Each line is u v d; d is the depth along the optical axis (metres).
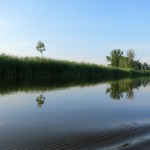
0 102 10.02
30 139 5.32
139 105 9.57
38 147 4.86
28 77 29.06
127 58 89.44
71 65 39.03
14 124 6.57
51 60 35.03
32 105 9.40
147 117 7.42
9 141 5.18
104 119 7.14
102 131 5.83
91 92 14.06
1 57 27.27
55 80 25.48
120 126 6.27
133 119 7.12
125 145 4.74
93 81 26.94
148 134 5.49
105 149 4.61
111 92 14.30
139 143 4.78
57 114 7.86
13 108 8.80
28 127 6.27
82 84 20.70
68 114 7.86
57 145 4.94
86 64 45.41
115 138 5.27
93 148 4.71
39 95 12.20
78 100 10.77
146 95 12.87
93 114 7.87
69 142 5.11
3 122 6.80
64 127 6.25
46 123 6.68
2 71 26.75
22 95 12.11
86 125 6.43
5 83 19.09
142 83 25.55
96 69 47.16
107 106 9.34
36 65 31.47
